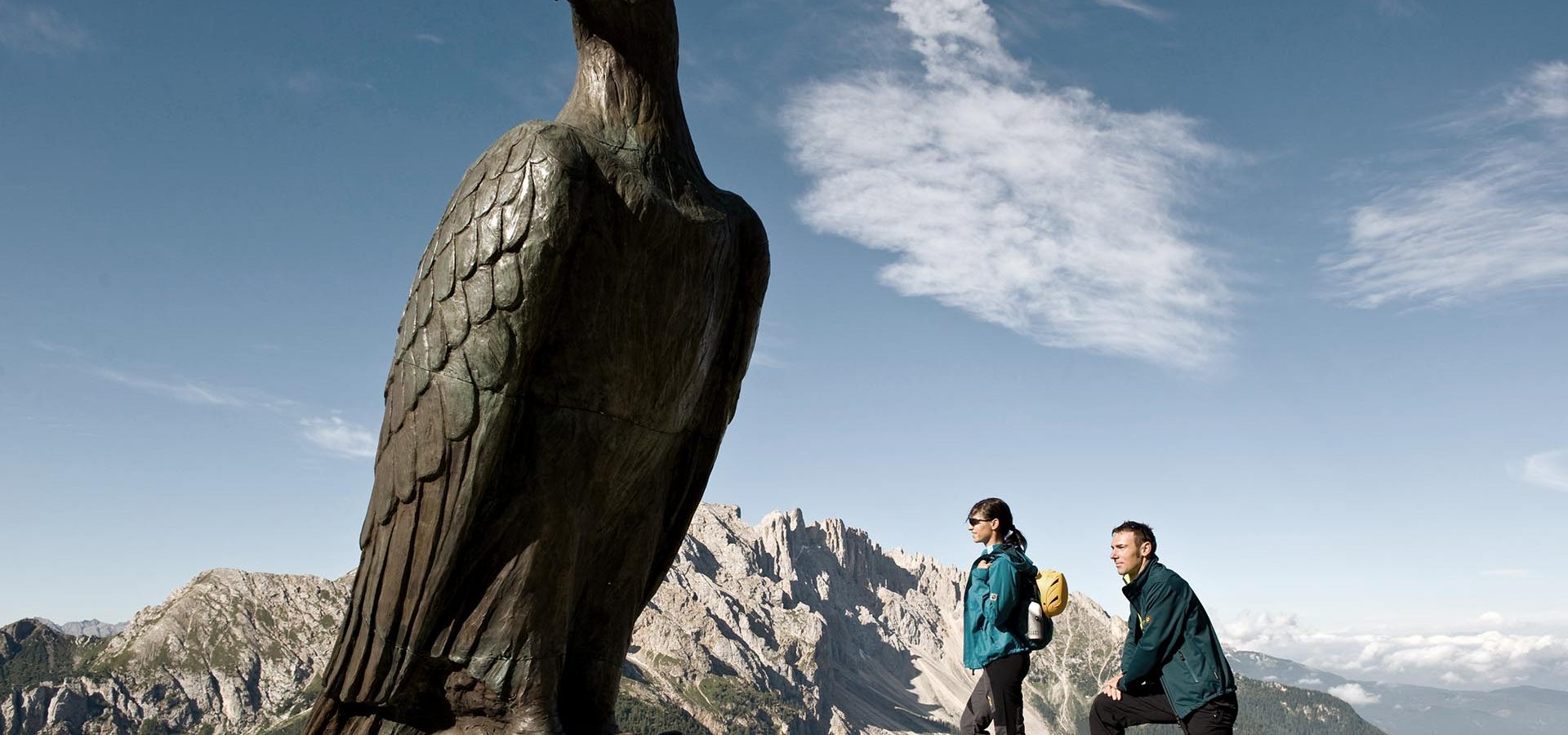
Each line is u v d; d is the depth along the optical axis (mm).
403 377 5809
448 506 5656
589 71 6125
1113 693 8391
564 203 5480
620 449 6074
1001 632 8367
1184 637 7762
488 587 5824
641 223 5789
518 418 5633
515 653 5816
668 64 6223
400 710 6227
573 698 6488
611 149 5840
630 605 6660
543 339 5645
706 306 6207
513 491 5766
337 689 6301
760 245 6582
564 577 5930
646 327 5898
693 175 6309
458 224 5680
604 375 5816
